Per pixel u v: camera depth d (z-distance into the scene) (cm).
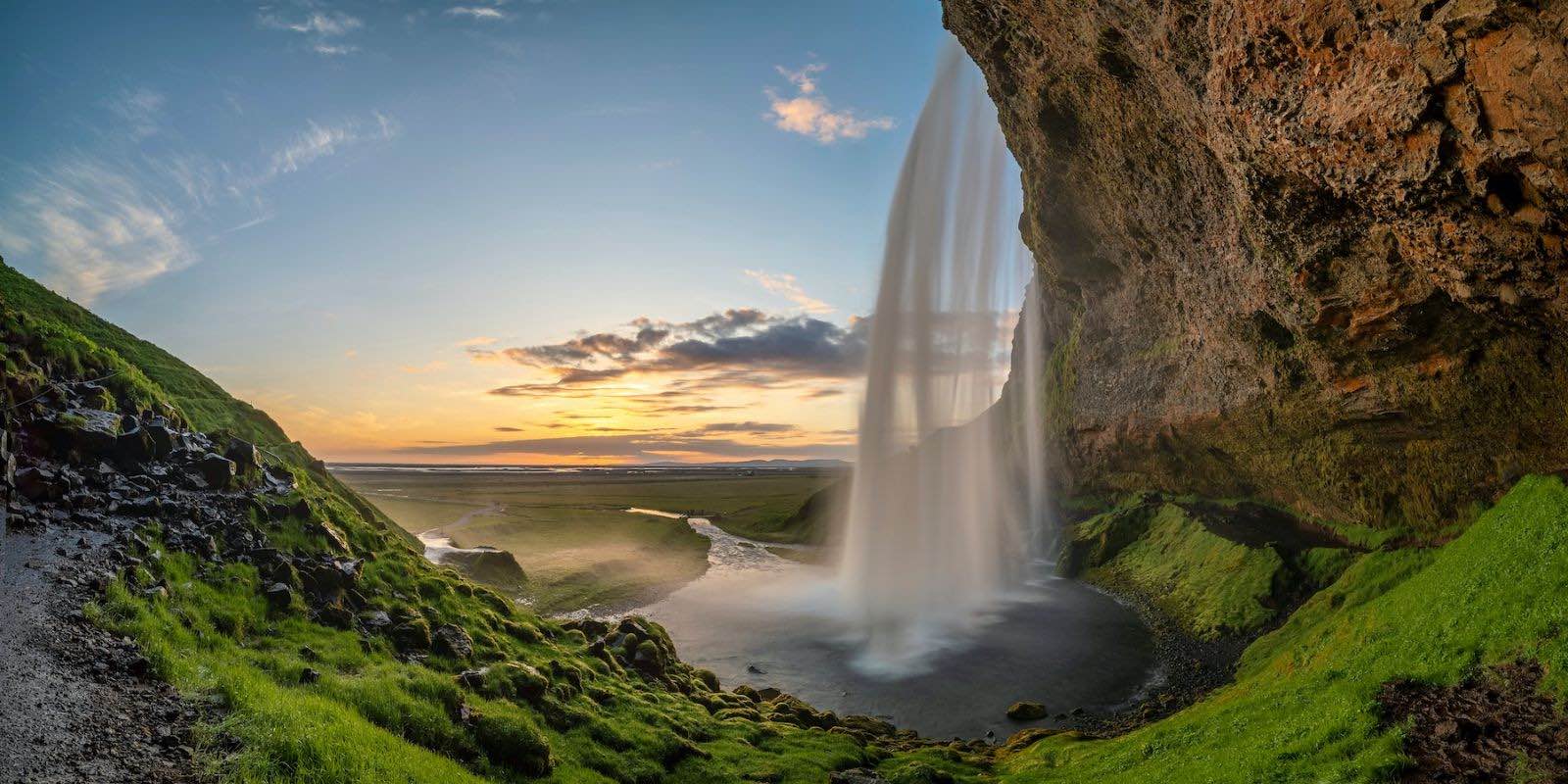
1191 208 4812
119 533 2259
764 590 7350
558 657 2994
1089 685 4453
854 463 11012
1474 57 1925
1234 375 5453
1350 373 4172
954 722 3947
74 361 2983
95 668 1662
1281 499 6125
